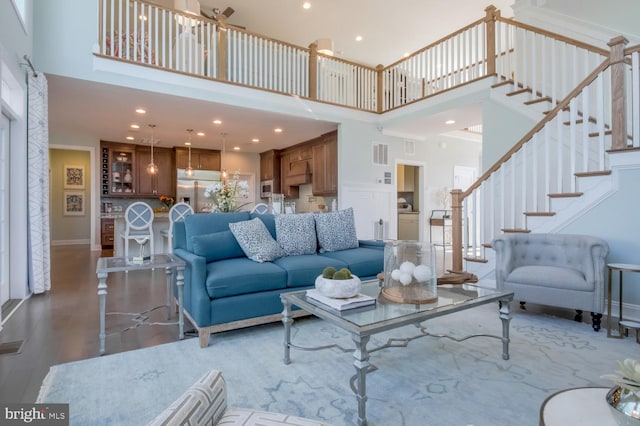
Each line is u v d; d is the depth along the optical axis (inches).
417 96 243.4
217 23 199.9
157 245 235.9
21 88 136.7
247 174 362.6
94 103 199.3
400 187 342.3
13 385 72.7
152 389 71.7
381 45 314.5
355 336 60.0
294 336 102.3
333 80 247.1
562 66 163.9
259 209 225.3
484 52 200.4
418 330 107.2
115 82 170.6
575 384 74.0
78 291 153.2
